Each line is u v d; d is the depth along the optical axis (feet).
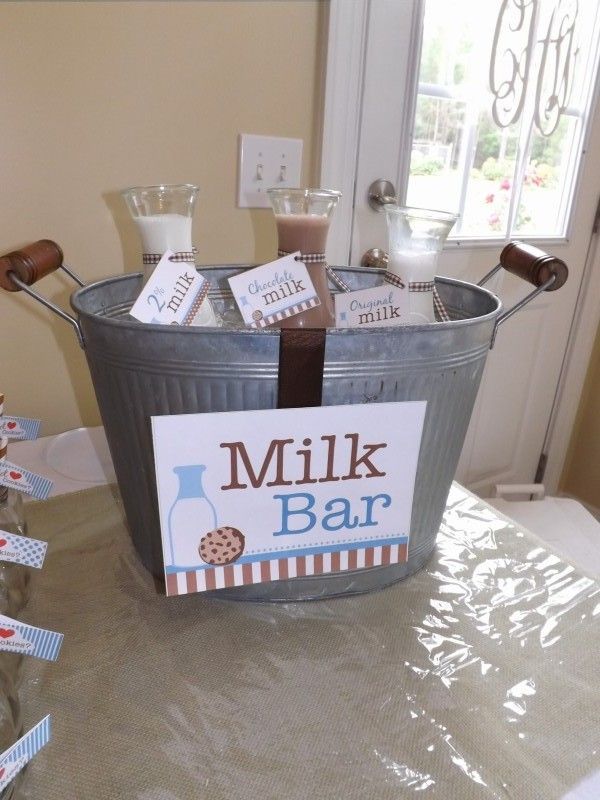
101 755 1.21
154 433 1.31
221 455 1.36
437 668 1.46
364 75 2.91
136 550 1.82
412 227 1.74
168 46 2.46
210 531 1.42
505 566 1.86
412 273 1.78
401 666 1.46
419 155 3.43
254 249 2.93
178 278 1.60
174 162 2.62
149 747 1.23
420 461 1.59
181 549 1.42
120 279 1.83
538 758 1.24
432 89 3.30
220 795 1.14
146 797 1.13
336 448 1.42
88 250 2.56
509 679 1.43
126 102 2.45
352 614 1.64
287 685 1.40
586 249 4.48
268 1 2.60
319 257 1.78
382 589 1.74
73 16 2.27
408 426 1.45
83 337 1.54
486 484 4.85
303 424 1.38
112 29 2.34
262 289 1.64
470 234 3.85
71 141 2.40
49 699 1.33
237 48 2.60
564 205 4.21
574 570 1.84
